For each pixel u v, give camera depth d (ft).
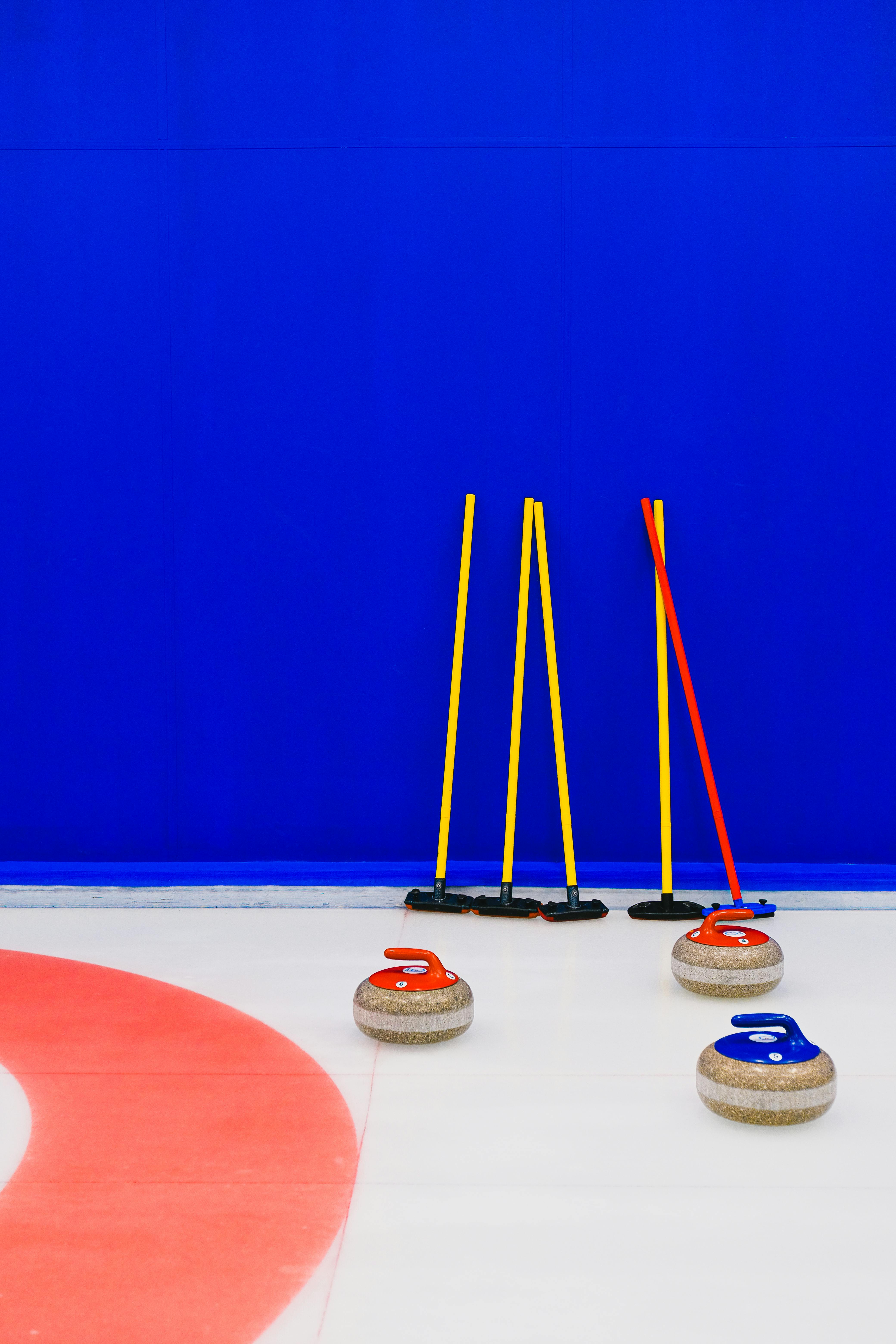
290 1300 3.57
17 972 7.10
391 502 9.24
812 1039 5.87
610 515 9.21
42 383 9.25
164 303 9.19
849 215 9.04
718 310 9.09
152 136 9.11
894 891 9.15
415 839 9.40
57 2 9.06
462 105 9.04
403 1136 4.74
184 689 9.36
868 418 9.12
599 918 8.45
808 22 8.93
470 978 6.95
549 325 9.12
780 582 9.20
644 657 9.27
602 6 8.96
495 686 9.31
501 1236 3.95
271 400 9.20
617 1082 5.31
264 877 9.28
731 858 8.48
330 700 9.35
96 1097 5.15
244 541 9.29
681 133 9.01
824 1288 3.65
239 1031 6.01
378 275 9.13
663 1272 3.73
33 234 9.19
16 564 9.34
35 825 9.46
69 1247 3.88
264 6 9.03
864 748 9.28
